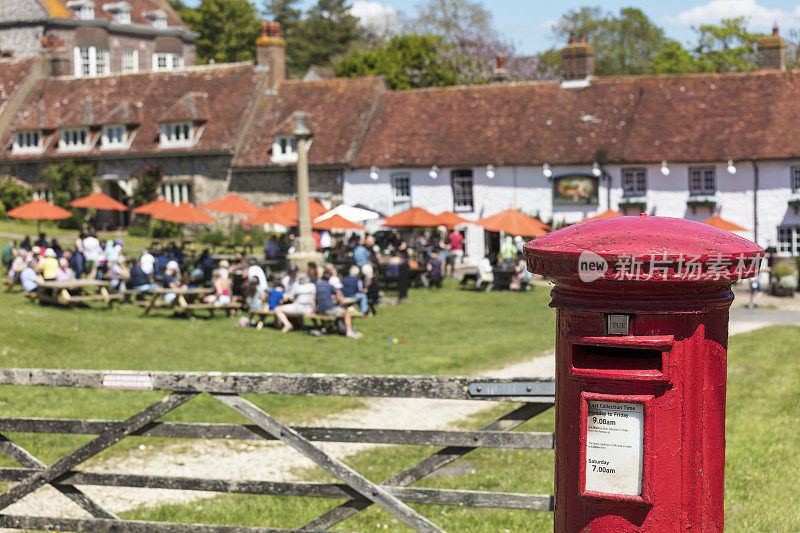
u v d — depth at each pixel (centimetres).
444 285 3544
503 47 7331
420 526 495
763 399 1272
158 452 1042
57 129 5631
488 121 4834
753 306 3102
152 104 5497
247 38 9912
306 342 1955
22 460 557
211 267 3139
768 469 893
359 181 4872
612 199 4472
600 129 4591
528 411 483
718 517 340
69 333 1811
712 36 7819
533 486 876
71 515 783
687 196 4378
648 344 322
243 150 5141
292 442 507
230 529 529
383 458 1026
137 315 2297
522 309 2744
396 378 487
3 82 5919
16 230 4812
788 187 4234
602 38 8981
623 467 329
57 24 7069
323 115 5116
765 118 4388
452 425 1209
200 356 1672
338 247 3719
